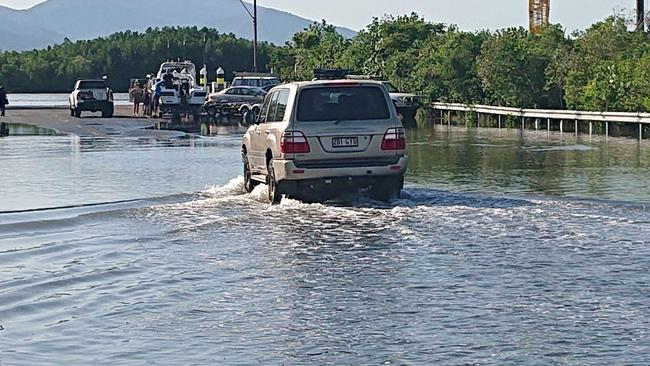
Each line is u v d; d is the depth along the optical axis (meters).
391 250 15.14
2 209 19.69
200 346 10.18
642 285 12.58
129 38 181.50
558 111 48.41
